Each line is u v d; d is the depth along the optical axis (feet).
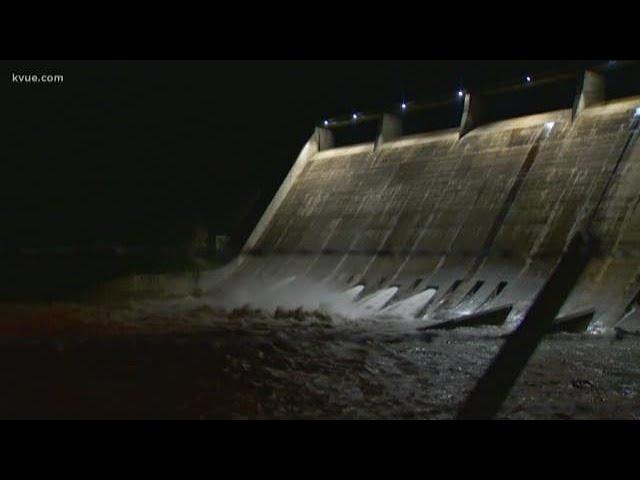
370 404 62.13
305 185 198.29
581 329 105.19
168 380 73.82
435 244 148.05
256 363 84.17
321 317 131.34
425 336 104.17
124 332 112.88
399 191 167.63
